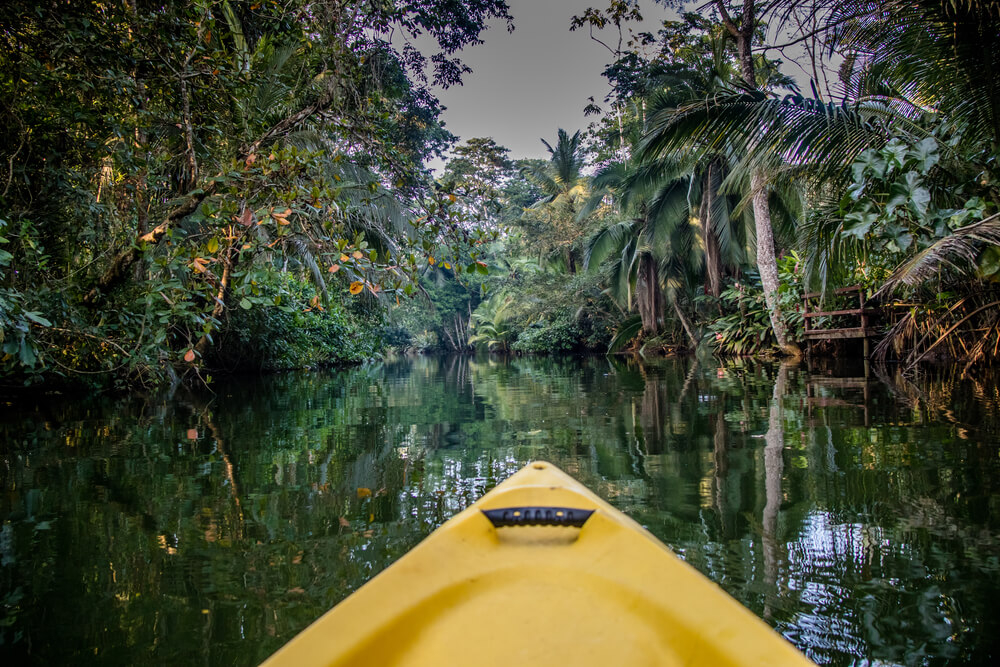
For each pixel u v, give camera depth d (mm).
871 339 12336
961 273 8062
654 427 5312
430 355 42781
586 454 4277
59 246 7746
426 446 4758
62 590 2215
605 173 20531
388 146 6449
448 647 1202
